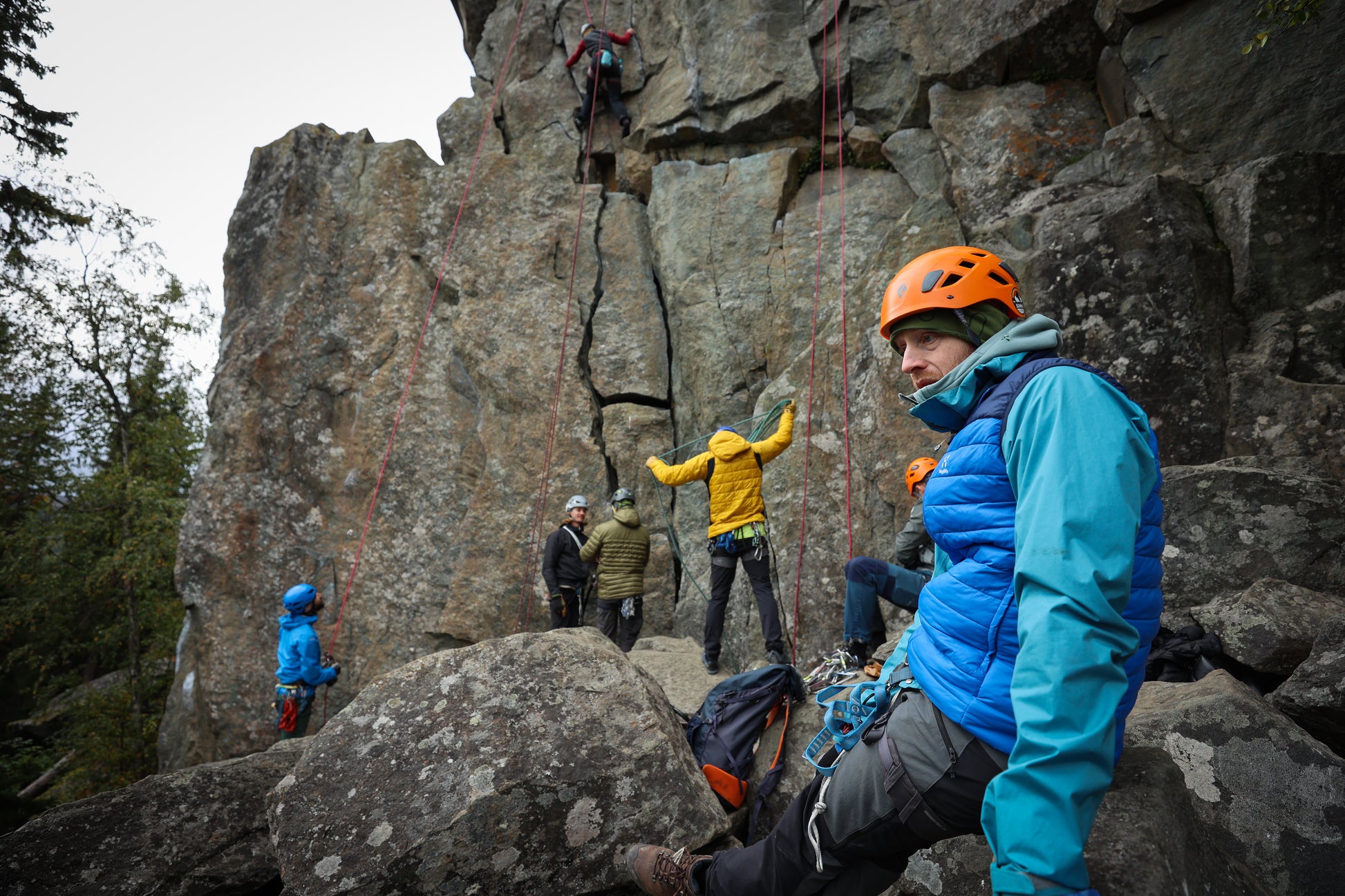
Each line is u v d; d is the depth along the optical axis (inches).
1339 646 103.0
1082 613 34.4
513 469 294.8
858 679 120.9
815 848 51.4
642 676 106.3
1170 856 53.2
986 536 43.3
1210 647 130.2
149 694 517.0
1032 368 44.3
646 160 325.7
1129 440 38.9
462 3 392.2
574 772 90.1
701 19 320.8
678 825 88.6
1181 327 173.8
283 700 232.4
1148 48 219.0
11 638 561.6
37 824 102.4
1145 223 181.6
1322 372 167.0
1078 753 33.0
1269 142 196.1
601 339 306.7
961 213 243.4
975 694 42.4
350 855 83.4
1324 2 187.6
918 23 273.3
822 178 295.4
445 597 289.1
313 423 312.7
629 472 289.1
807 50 296.4
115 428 588.7
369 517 301.7
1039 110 245.3
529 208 325.1
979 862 71.1
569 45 349.1
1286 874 76.7
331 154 344.5
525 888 85.3
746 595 240.5
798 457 238.2
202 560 302.5
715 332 285.9
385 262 326.6
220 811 107.4
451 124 360.8
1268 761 84.5
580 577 259.3
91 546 538.0
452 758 90.5
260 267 335.3
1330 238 175.0
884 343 223.5
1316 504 140.7
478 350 307.4
